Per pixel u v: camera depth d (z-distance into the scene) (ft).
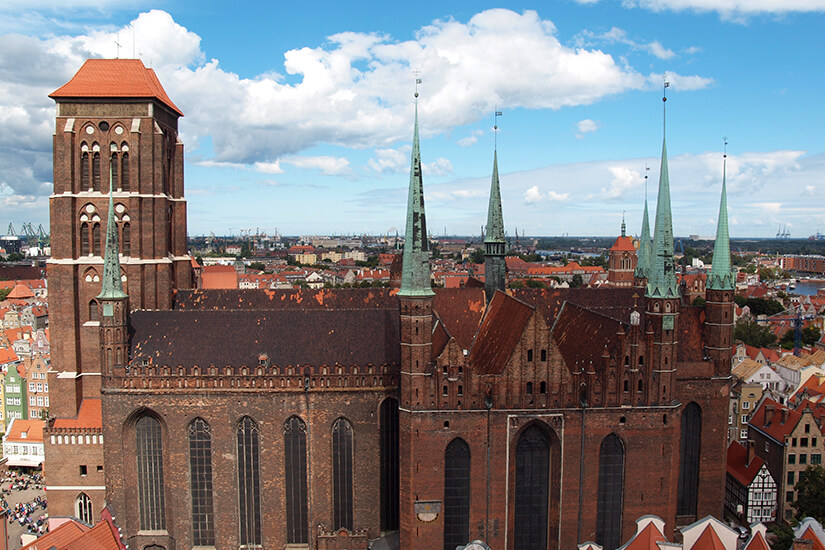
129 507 233.35
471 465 197.47
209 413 227.61
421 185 196.24
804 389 446.19
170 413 227.81
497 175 303.89
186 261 296.51
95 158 263.70
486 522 199.82
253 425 230.07
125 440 231.09
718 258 244.01
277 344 237.66
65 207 257.75
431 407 195.72
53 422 260.42
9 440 394.73
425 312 194.70
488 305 268.82
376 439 230.68
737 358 543.39
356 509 232.73
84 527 211.41
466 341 257.96
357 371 229.25
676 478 207.10
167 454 231.09
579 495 200.75
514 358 196.03
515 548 206.39
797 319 635.25
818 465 290.56
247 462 231.30
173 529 232.53
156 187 266.36
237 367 229.04
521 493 204.23
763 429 339.98
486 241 304.30
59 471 258.98
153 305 266.36
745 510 314.76
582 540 202.49
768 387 469.98
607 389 197.47
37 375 453.17
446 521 201.46
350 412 229.25
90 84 260.83
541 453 203.31
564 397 197.06
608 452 202.08
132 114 262.06
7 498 358.43
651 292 201.67
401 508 202.59
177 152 291.99
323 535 229.66
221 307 282.77
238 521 232.73
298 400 228.02
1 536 200.75
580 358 215.10
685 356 244.01
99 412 262.67
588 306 297.94
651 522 195.21
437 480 197.26
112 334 226.99
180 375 226.38
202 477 232.12
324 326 243.81
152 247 265.95
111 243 228.02
